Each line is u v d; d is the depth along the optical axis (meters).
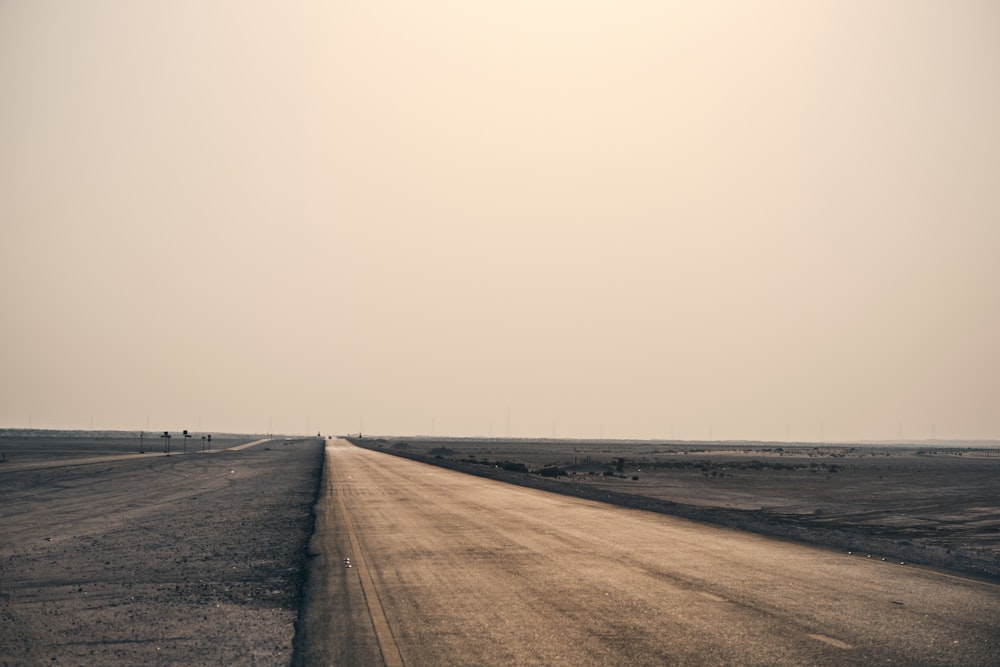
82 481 50.03
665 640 9.61
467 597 12.38
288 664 8.80
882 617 10.80
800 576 14.17
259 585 13.95
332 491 38.34
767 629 10.13
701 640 9.59
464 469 64.75
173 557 17.73
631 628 10.25
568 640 9.65
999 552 21.31
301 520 25.30
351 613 11.35
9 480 50.66
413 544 18.84
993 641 9.48
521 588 13.11
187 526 24.48
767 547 18.16
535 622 10.63
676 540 19.48
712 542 19.09
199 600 12.70
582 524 23.36
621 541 19.30
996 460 146.88
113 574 15.49
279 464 73.31
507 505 30.28
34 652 9.55
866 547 18.25
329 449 133.50
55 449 124.50
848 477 71.88
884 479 68.00
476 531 21.56
